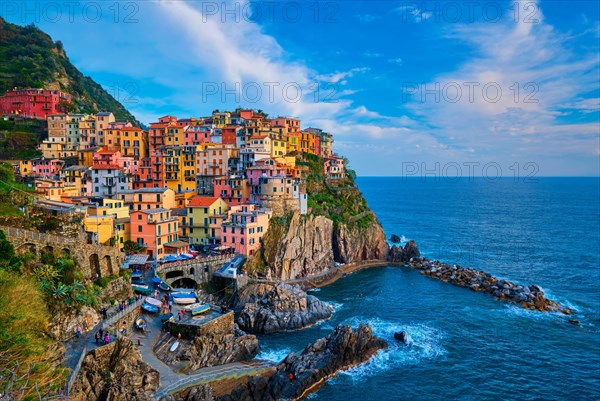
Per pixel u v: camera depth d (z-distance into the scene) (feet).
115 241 300.20
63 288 187.93
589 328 278.26
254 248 367.45
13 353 110.01
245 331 273.95
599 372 221.66
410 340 252.83
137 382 174.29
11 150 492.95
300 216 409.28
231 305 308.60
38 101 559.79
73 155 497.46
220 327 239.09
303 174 485.56
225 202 412.77
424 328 275.80
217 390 195.72
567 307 316.60
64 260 203.21
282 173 428.56
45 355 125.49
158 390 178.19
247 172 435.12
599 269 433.89
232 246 366.02
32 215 243.60
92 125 525.34
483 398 197.88
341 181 560.61
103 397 163.63
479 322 287.28
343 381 208.95
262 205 405.18
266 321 272.92
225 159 472.85
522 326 280.31
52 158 465.88
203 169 477.77
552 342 256.52
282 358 232.32
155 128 519.60
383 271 437.99
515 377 216.13
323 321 289.94
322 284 384.88
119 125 535.19
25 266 188.34
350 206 508.53
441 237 630.74
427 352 241.35
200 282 325.83
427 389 204.23
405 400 195.21
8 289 133.80
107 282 235.20
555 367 226.58
